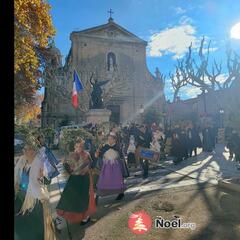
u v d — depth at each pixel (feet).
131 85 123.44
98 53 121.29
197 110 128.26
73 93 54.75
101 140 24.29
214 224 16.17
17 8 31.83
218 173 31.60
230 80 27.66
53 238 12.35
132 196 23.16
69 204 16.07
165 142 47.88
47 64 80.28
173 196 22.50
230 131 41.68
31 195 11.54
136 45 126.93
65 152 21.15
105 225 16.70
